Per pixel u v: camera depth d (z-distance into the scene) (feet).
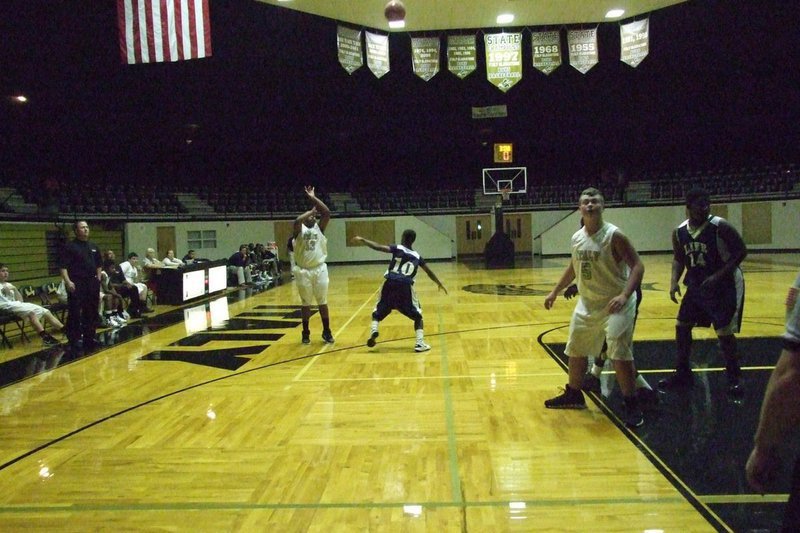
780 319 27.96
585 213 13.99
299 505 10.19
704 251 16.02
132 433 14.52
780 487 10.12
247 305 41.93
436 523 9.35
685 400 15.53
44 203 59.36
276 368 21.42
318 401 16.90
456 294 44.50
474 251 97.30
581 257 14.21
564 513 9.53
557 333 26.91
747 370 18.47
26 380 20.80
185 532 9.36
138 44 32.35
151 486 11.24
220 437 13.99
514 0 40.40
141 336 29.68
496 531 9.02
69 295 27.02
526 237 97.30
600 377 18.34
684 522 9.08
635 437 12.97
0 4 51.55
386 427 14.38
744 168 93.50
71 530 9.57
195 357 23.89
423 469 11.62
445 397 16.90
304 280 25.73
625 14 43.86
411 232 24.13
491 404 16.07
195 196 85.46
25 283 52.21
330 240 93.71
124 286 37.09
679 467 11.23
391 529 9.21
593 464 11.54
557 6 41.63
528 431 13.69
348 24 45.37
